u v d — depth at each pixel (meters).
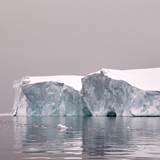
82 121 84.75
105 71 107.69
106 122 79.88
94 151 31.08
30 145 35.62
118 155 28.81
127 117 102.56
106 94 106.00
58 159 26.72
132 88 103.12
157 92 102.19
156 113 101.81
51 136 45.97
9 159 26.66
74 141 39.44
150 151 31.31
